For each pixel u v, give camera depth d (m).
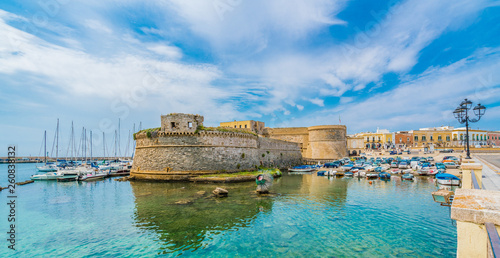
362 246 15.23
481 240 4.50
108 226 19.11
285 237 16.81
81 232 17.92
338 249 14.87
